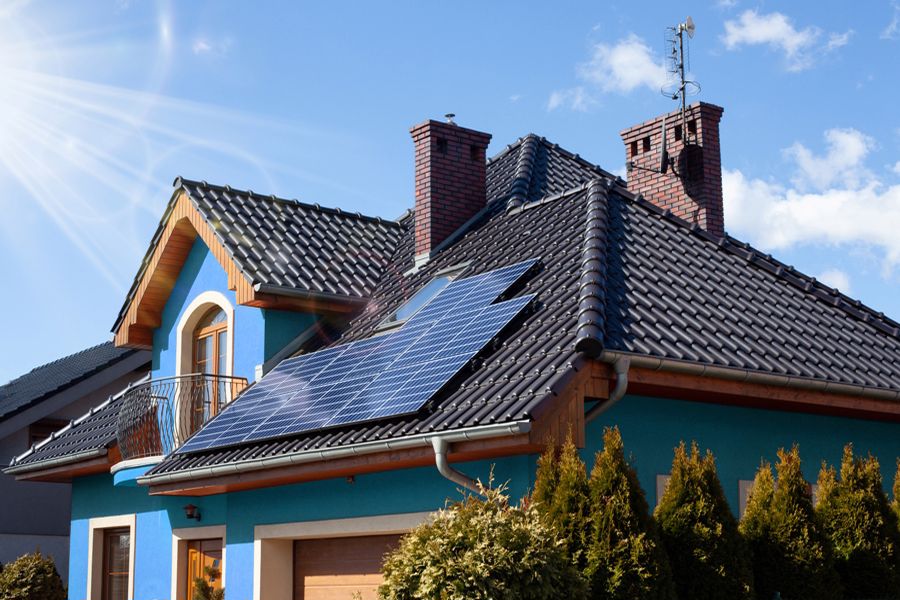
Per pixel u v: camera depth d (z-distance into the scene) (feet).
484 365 43.65
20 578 69.31
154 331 70.13
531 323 45.52
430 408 42.11
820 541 39.50
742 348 45.85
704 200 64.54
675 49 67.21
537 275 50.85
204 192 66.54
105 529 70.03
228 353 63.46
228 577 56.13
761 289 53.78
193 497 60.70
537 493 36.42
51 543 86.79
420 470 45.78
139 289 68.59
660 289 48.73
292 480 50.47
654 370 41.86
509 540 33.58
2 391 103.65
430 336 49.44
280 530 52.85
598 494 35.40
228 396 61.11
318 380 52.08
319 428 45.80
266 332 60.80
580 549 35.06
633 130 69.10
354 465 44.09
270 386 55.31
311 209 70.33
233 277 61.26
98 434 68.85
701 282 51.75
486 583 32.55
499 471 42.19
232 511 56.54
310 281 61.87
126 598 67.72
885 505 42.39
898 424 54.90
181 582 61.00
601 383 40.63
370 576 49.37
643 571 34.47
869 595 41.04
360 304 62.85
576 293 46.03
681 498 37.47
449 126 68.08
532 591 32.83
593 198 56.75
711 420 46.93
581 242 51.80
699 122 65.87
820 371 47.14
